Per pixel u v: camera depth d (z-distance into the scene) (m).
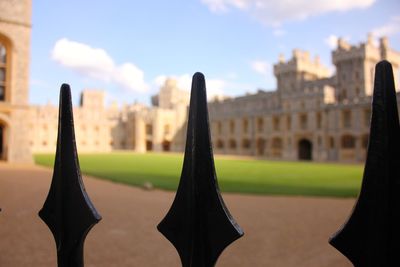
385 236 1.44
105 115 92.19
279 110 65.12
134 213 9.51
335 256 6.23
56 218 2.07
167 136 88.00
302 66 73.25
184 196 1.83
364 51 63.31
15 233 7.21
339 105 55.41
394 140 1.46
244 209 10.55
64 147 2.07
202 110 1.80
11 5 32.66
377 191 1.46
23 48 33.06
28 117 33.00
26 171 22.59
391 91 1.48
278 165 35.06
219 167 31.06
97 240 6.86
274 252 6.43
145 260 5.76
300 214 9.86
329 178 20.97
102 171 23.67
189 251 1.77
